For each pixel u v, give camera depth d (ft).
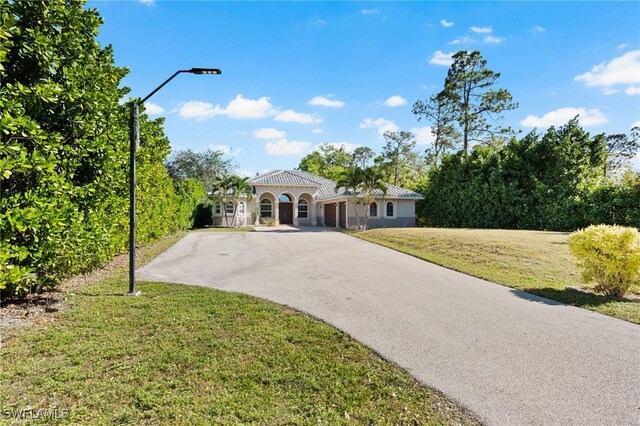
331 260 37.29
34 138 15.46
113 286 23.22
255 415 9.39
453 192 88.22
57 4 17.54
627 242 22.41
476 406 10.14
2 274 14.03
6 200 14.89
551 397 10.63
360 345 14.35
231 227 98.07
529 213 71.77
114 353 12.81
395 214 94.12
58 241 17.02
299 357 12.99
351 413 9.68
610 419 9.49
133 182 21.29
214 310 18.26
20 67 16.74
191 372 11.64
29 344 13.41
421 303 20.98
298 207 115.03
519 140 77.87
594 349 14.35
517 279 27.78
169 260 36.32
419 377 11.82
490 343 14.92
